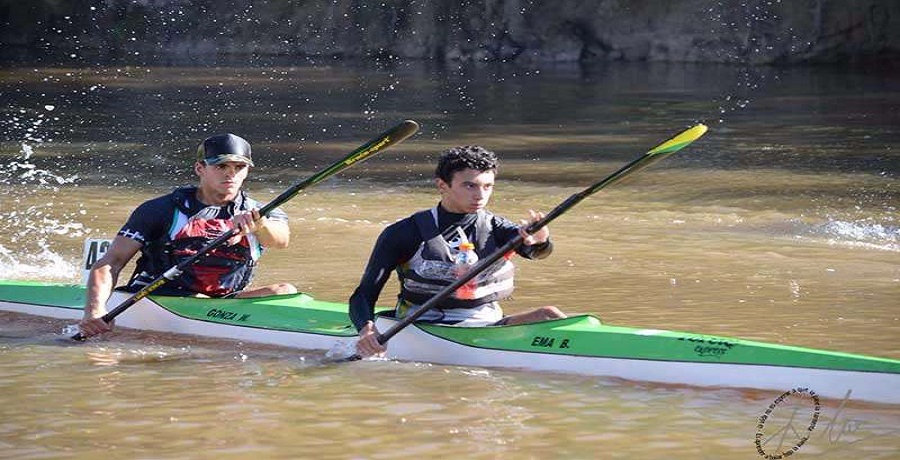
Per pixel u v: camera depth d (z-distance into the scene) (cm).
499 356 1355
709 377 1270
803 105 4478
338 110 4466
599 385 1284
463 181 1334
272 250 2084
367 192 2727
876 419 1162
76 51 6900
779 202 2572
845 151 3325
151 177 2919
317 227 2305
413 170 3058
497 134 3822
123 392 1274
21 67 6003
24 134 3700
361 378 1321
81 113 4288
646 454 1076
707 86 5222
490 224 1382
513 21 6581
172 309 1536
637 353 1305
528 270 1931
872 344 1456
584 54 6469
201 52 6975
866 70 5741
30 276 1895
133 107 4503
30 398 1251
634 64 6247
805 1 6041
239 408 1214
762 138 3619
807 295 1739
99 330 1453
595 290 1788
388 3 6875
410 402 1231
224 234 1472
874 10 5953
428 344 1388
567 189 2775
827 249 2103
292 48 6931
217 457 1070
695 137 1352
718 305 1680
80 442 1110
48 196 2623
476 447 1095
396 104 4672
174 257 1523
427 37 6738
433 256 1358
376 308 1603
